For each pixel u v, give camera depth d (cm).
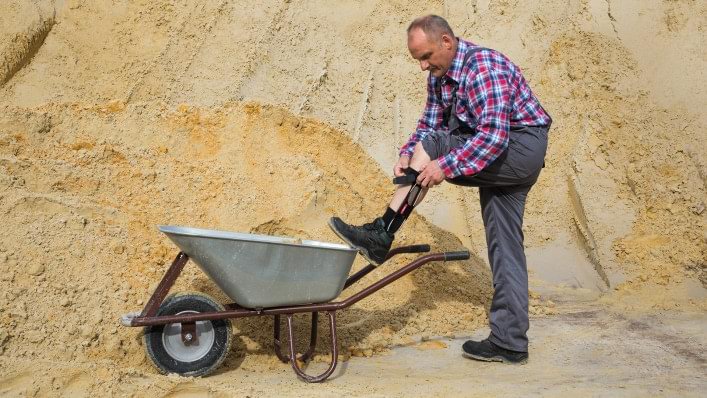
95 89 903
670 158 773
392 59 939
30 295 457
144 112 630
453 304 593
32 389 381
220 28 945
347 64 933
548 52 902
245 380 448
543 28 923
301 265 427
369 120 884
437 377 462
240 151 612
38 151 566
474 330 568
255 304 430
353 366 487
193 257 417
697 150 771
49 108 621
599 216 745
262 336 500
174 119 628
